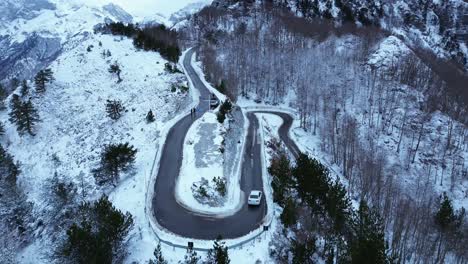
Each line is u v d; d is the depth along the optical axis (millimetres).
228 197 49344
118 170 55844
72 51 110312
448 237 57969
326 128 88625
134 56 103312
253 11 169750
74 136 76625
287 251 39750
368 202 63219
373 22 180000
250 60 120750
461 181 81250
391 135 92312
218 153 57656
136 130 72000
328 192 45812
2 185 61031
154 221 43562
